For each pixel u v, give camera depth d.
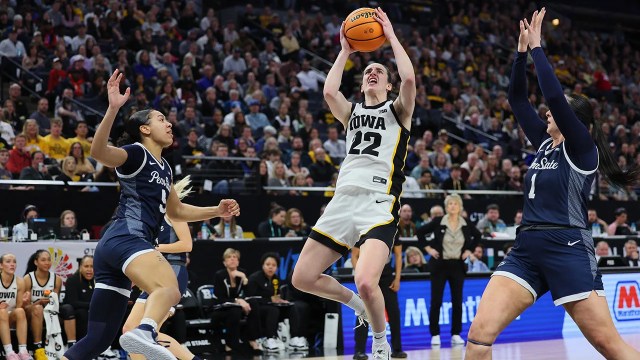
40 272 8.60
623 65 25.41
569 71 23.45
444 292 10.23
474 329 4.20
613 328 4.13
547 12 27.19
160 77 15.00
